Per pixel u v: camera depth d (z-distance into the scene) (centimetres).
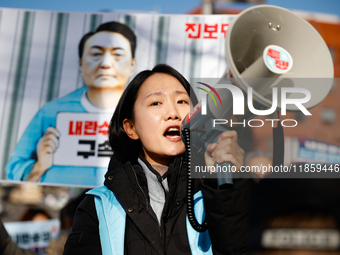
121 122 212
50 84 359
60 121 353
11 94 356
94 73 358
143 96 201
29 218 419
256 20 172
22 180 346
